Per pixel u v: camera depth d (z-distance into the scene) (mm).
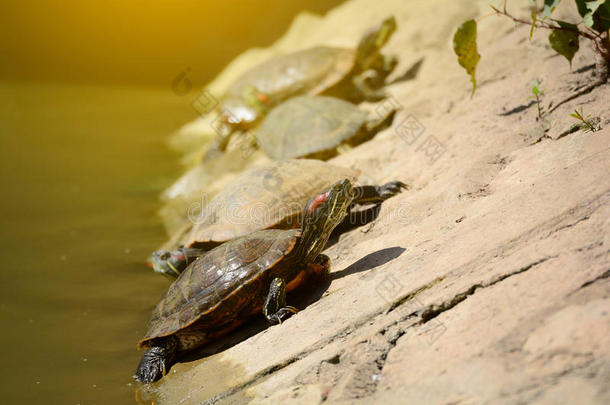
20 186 16812
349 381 4836
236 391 5613
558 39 7723
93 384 6840
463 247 5812
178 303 6828
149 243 12172
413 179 8602
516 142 7535
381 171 9711
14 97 32500
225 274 6656
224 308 6586
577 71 8539
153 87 36250
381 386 4652
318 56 15938
